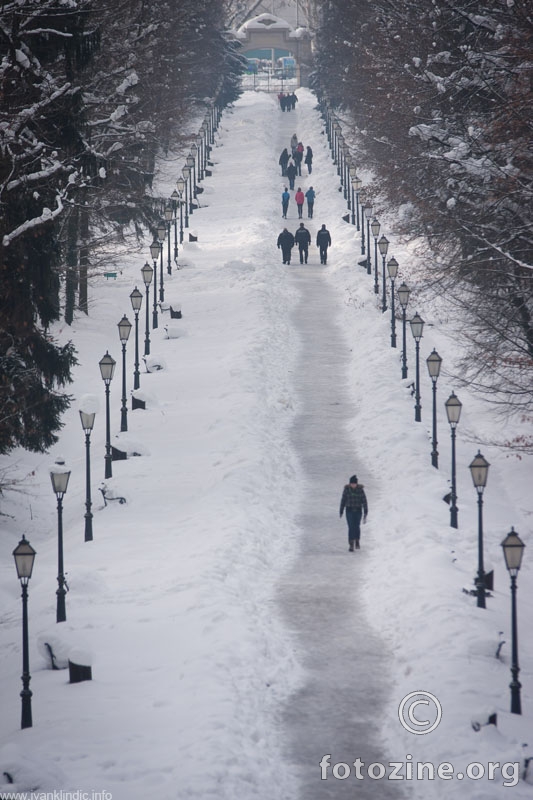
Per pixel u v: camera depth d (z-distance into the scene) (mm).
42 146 107062
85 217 167875
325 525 97562
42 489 117312
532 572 89438
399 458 112938
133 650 69188
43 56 120875
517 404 109188
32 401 110875
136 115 184250
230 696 61219
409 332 163500
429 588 79312
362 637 73562
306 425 127688
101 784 51906
